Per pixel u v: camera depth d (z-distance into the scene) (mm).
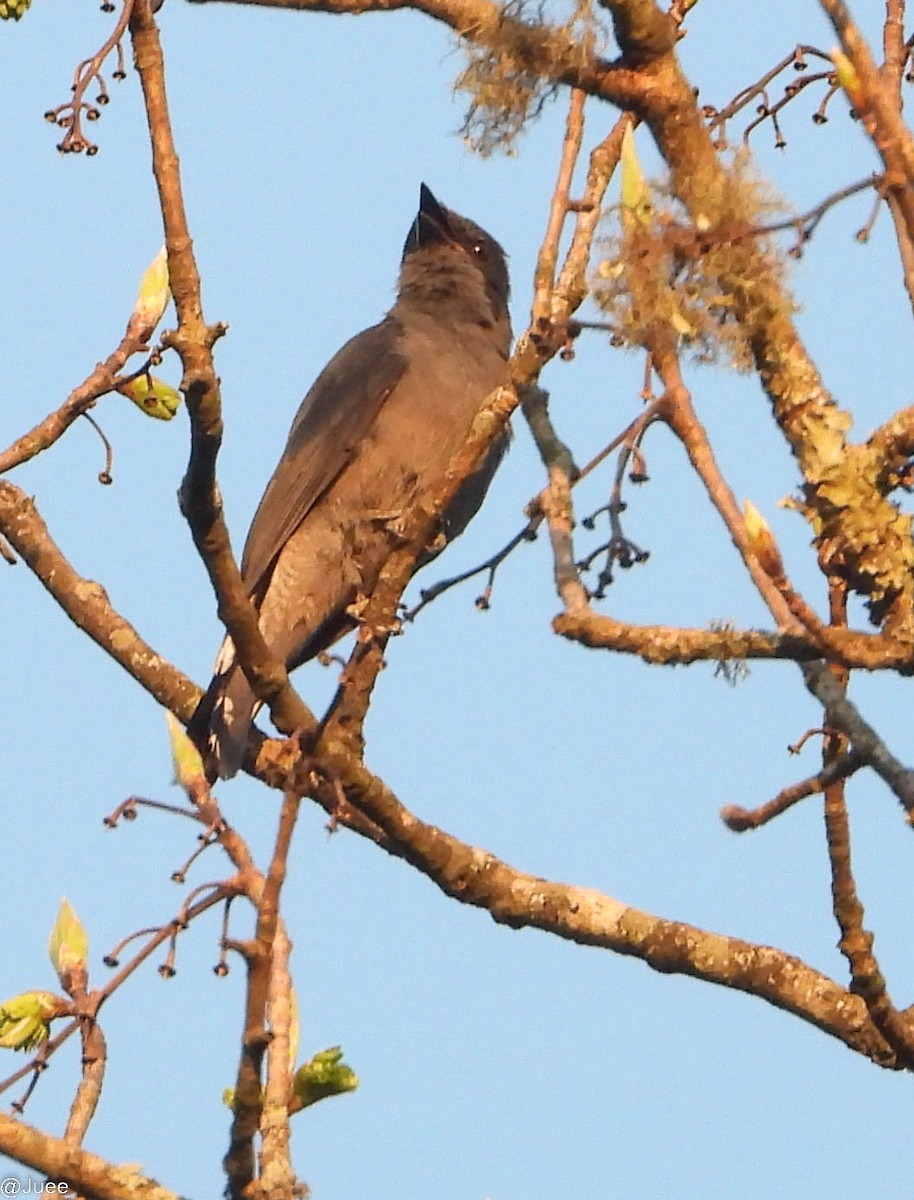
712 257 7195
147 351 9016
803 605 6957
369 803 8555
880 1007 7938
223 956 5828
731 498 7148
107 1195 6824
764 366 7703
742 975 8727
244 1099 5871
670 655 7316
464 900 8961
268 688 8398
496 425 8414
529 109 8141
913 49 8109
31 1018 7215
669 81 7781
